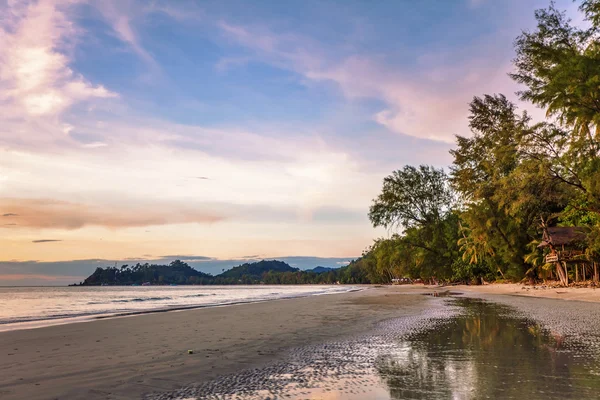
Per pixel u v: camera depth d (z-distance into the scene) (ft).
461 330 36.60
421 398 16.08
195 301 119.14
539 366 20.81
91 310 85.61
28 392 18.51
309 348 29.09
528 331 34.09
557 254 117.91
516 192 109.29
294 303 87.04
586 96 87.45
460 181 177.06
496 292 118.62
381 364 22.88
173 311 70.38
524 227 148.56
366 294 133.69
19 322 59.11
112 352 28.71
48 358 26.71
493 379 18.48
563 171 101.24
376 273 437.99
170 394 17.81
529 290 113.19
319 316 55.01
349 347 29.09
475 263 193.88
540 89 99.09
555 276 138.10
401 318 49.60
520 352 24.88
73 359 26.25
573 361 21.89
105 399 17.29
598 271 114.62
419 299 95.09
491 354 24.57
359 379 19.57
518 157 107.96
